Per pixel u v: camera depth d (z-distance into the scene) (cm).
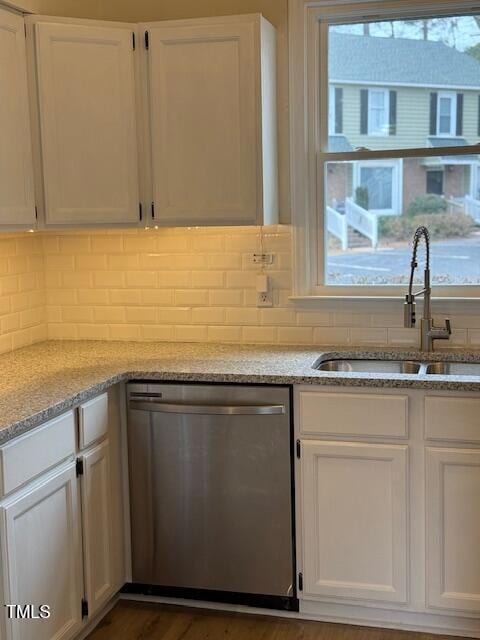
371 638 283
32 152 308
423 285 340
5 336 339
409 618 288
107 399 289
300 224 341
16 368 306
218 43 307
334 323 344
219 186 314
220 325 356
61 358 326
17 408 243
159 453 299
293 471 288
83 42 307
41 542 245
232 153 311
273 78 329
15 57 296
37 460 241
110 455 294
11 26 293
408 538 279
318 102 341
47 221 312
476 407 266
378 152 339
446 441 271
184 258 356
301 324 347
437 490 273
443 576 277
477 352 319
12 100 294
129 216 319
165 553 304
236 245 350
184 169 315
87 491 275
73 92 309
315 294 350
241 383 289
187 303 358
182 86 312
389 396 274
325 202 347
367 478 281
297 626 293
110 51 311
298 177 339
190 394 293
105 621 297
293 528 291
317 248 349
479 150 329
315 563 289
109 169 315
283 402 285
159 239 358
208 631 289
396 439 276
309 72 338
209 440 293
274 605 302
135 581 310
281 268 346
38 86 305
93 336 370
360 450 279
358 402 277
